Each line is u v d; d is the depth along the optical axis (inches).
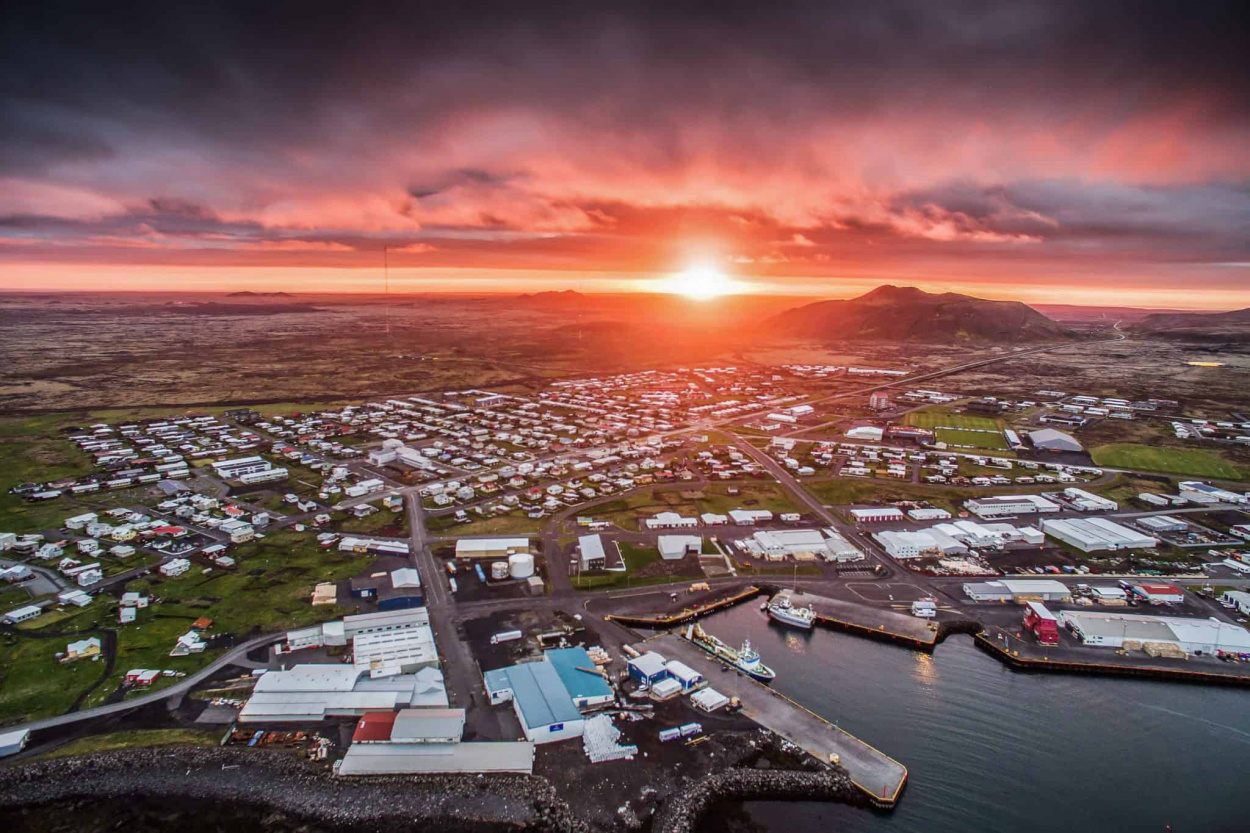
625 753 3388.3
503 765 3260.3
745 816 3085.6
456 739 3383.4
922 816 3134.8
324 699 3663.9
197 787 3129.9
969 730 3747.5
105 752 3316.9
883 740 3641.7
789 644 4596.5
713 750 3452.3
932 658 4458.7
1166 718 3900.1
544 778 3223.4
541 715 3516.2
